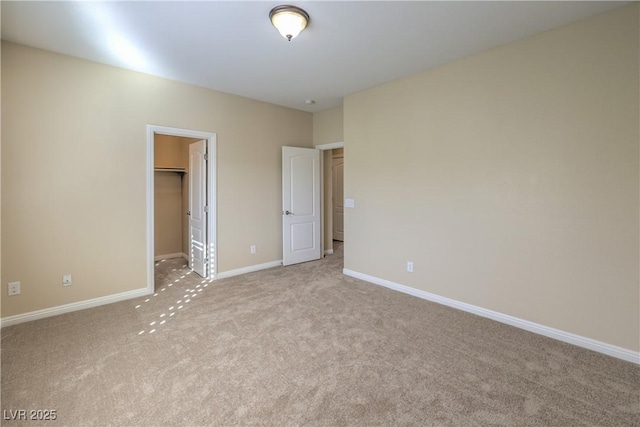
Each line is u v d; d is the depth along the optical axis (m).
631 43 2.20
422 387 1.97
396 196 3.77
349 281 4.18
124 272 3.47
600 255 2.38
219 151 4.23
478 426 1.66
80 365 2.20
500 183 2.88
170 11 2.31
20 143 2.84
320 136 5.27
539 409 1.78
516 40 2.74
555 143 2.56
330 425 1.66
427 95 3.42
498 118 2.88
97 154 3.25
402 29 2.57
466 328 2.79
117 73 3.35
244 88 4.08
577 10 2.28
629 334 2.27
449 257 3.29
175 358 2.30
